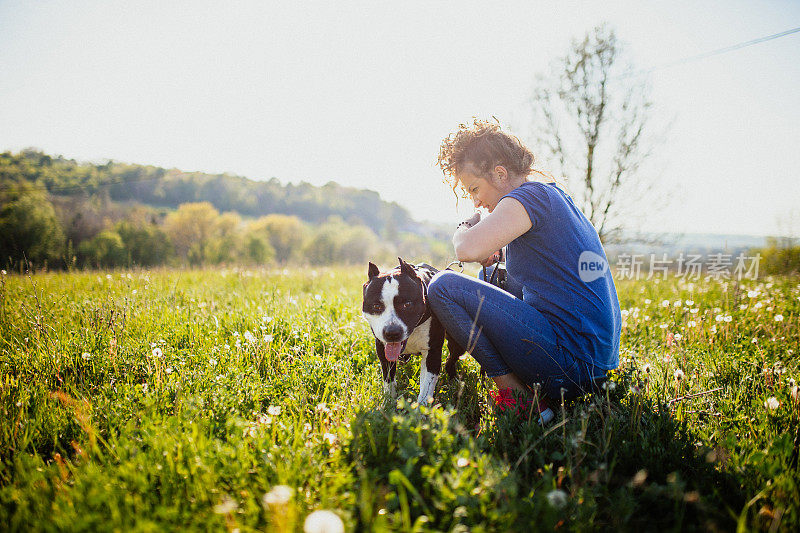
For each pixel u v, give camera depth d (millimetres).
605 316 2514
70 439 2238
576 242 2480
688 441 2102
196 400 2285
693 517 1683
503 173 2658
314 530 1250
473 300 2537
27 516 1514
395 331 2768
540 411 2373
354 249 60500
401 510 1609
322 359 3174
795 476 1759
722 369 3043
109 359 3072
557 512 1500
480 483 1614
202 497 1607
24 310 4082
